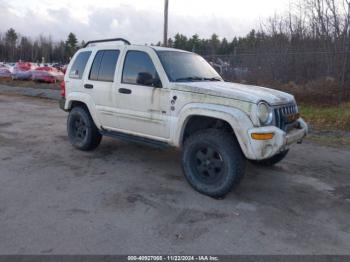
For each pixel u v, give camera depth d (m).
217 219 3.76
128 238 3.30
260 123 4.02
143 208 3.96
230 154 4.13
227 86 4.69
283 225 3.69
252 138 3.93
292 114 4.61
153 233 3.41
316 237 3.46
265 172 5.46
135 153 6.27
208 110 4.21
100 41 6.07
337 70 11.55
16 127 8.37
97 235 3.34
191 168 4.50
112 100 5.40
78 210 3.86
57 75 24.53
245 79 13.11
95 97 5.71
